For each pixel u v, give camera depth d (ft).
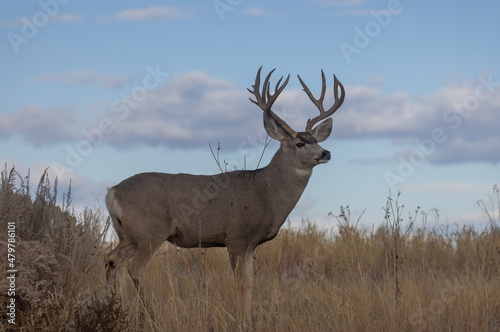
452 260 56.49
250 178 42.19
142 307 33.94
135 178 39.50
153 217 38.86
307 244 57.57
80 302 30.50
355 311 34.22
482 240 57.93
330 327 33.06
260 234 42.11
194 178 40.70
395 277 38.06
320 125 46.11
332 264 53.88
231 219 40.98
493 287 38.58
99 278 36.81
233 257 41.29
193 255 49.96
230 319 33.73
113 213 38.91
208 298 35.78
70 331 29.27
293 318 33.55
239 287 37.65
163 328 31.71
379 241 56.95
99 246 37.22
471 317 32.24
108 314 29.73
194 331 30.99
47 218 35.53
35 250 31.55
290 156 42.70
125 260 39.32
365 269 50.06
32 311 29.09
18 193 35.63
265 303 37.27
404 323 32.68
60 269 33.27
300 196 43.39
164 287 37.78
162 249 50.65
